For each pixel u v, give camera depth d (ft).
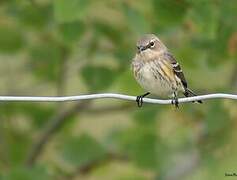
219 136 54.08
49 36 54.24
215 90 53.93
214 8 48.32
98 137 55.67
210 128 53.36
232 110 54.03
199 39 52.16
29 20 53.11
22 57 55.52
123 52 53.06
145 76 44.52
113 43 53.52
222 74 54.95
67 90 57.06
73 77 56.18
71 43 50.52
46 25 53.11
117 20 53.06
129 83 49.67
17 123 57.57
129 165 55.52
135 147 53.62
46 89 56.85
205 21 47.47
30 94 56.95
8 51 54.29
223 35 50.80
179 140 54.65
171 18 48.39
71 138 55.06
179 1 48.08
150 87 44.78
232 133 53.93
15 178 52.13
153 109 54.34
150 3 49.47
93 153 54.65
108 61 53.36
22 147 57.11
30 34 54.49
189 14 48.21
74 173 56.08
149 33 48.93
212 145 54.39
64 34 50.47
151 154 53.52
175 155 54.34
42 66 55.11
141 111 54.44
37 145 57.06
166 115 54.75
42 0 53.31
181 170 54.85
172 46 53.21
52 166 56.24
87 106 56.65
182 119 54.54
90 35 53.21
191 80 54.34
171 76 44.52
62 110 57.36
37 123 57.36
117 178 55.36
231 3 49.16
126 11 49.24
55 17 46.88
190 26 50.42
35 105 57.36
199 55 52.90
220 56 51.83
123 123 56.80
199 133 54.80
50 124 57.11
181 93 47.21
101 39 53.36
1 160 56.95
